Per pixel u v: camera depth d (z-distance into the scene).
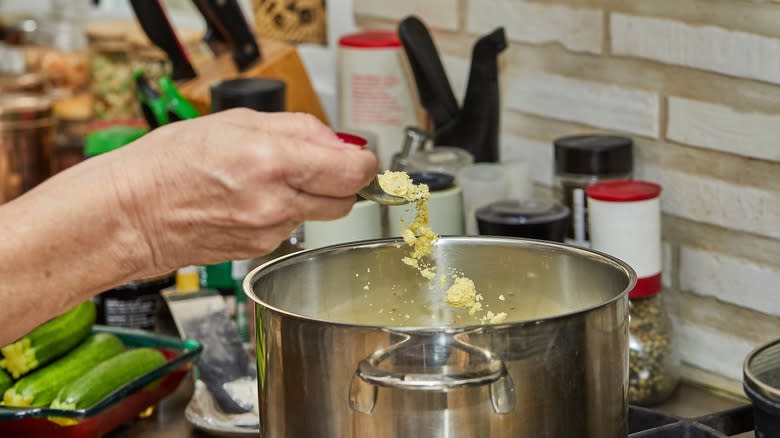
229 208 0.74
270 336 0.72
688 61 1.09
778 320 1.05
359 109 1.41
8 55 2.19
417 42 1.25
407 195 0.80
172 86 1.35
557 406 0.69
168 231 0.78
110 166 0.79
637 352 1.06
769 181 1.04
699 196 1.10
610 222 1.05
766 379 0.82
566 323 0.68
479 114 1.25
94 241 0.79
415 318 0.89
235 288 1.28
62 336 1.13
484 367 0.66
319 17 1.63
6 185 1.72
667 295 1.16
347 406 0.69
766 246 1.05
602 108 1.20
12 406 1.03
